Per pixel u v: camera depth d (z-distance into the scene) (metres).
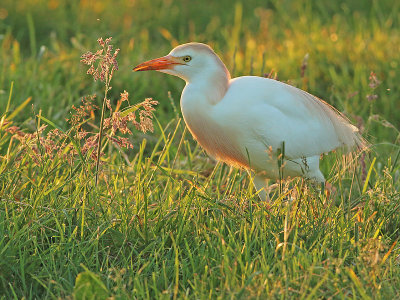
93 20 18.33
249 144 8.05
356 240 7.14
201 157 9.89
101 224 7.14
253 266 6.54
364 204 8.09
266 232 7.11
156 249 7.04
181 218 7.26
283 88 8.18
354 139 8.84
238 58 14.54
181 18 19.23
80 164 7.89
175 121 11.48
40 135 8.59
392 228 7.89
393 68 13.48
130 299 6.04
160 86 13.10
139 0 20.28
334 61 14.16
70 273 6.50
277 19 18.77
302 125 8.13
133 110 7.78
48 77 12.73
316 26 16.25
